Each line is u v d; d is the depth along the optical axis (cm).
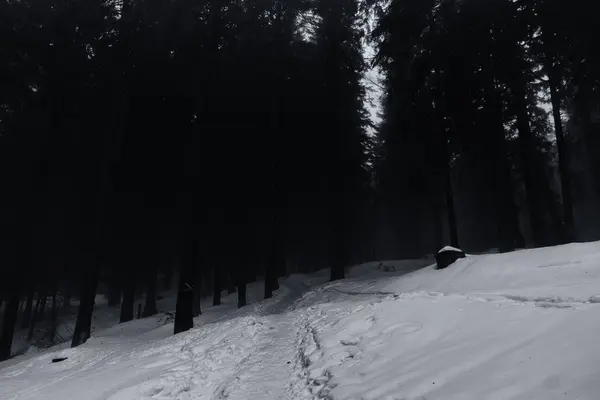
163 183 2131
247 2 2069
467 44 1680
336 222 2508
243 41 2108
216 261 2484
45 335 2977
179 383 703
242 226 2334
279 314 1563
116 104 1903
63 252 2352
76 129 2100
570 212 1888
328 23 2519
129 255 2316
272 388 607
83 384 745
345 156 2486
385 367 519
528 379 350
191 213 1633
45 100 2041
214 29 1802
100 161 2000
